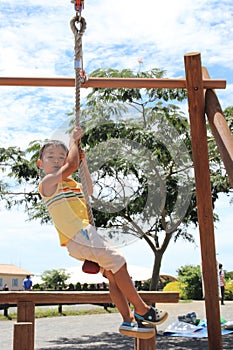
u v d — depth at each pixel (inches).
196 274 961.5
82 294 159.0
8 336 416.8
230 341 372.5
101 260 125.3
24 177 418.3
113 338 412.5
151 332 127.6
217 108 162.4
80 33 142.9
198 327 433.1
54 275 1274.6
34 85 166.1
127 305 133.2
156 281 432.5
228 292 919.7
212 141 407.5
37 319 600.1
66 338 414.0
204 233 163.2
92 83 165.9
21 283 1589.6
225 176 414.3
